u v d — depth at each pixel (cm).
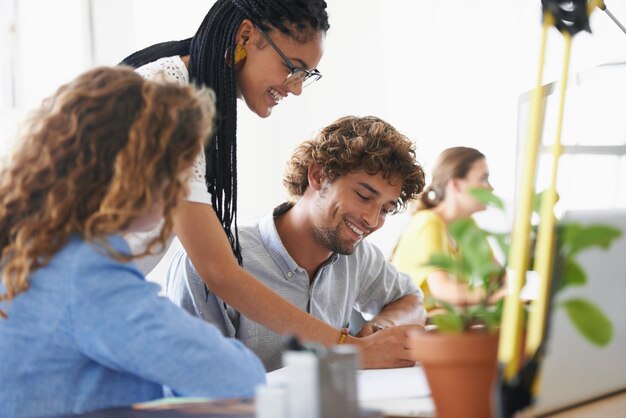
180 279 193
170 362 106
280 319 172
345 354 87
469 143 371
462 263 97
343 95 387
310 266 202
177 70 184
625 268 105
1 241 110
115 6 338
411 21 382
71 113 108
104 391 111
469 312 94
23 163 108
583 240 87
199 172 170
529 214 83
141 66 191
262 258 199
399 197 201
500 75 364
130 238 167
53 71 330
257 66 185
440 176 287
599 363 106
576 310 88
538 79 85
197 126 112
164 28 340
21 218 108
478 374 88
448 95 375
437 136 378
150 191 106
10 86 336
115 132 107
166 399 110
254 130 367
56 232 107
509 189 360
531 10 356
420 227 267
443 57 376
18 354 109
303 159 200
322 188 196
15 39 337
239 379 111
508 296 84
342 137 194
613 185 123
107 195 105
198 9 342
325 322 189
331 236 195
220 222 190
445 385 89
